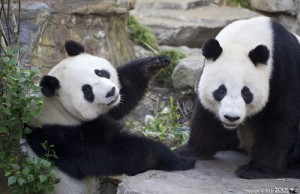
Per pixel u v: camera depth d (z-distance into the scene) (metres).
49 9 15.38
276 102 12.41
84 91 12.84
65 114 13.24
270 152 12.63
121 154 13.16
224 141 13.55
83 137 13.27
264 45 11.85
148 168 13.22
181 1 20.50
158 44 19.23
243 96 11.80
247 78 11.80
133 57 17.83
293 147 13.32
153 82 17.67
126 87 14.44
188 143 13.66
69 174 13.27
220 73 11.87
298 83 12.60
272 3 19.47
